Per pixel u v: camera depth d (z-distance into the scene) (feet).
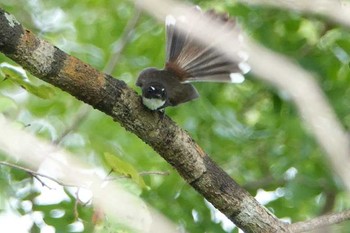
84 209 33.71
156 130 25.35
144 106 25.18
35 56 24.29
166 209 43.27
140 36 49.98
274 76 35.14
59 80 24.61
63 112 47.88
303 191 44.16
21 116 44.60
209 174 26.09
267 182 46.01
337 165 30.35
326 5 37.93
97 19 51.60
